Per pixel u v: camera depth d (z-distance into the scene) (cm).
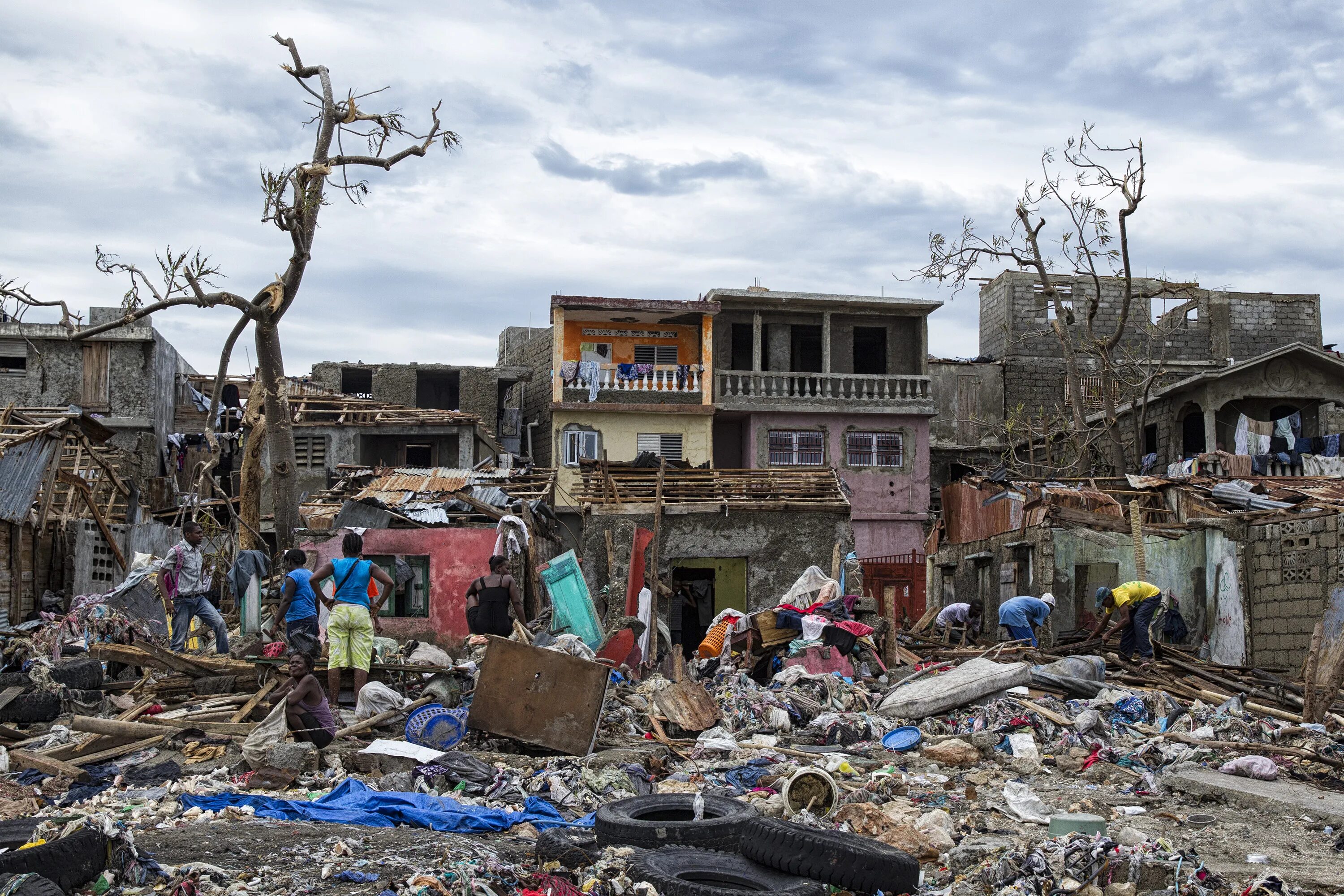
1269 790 1038
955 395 4416
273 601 2059
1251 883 725
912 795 1025
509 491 2642
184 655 1341
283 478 2423
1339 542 1922
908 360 3972
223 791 929
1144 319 4531
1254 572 2150
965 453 4334
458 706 1257
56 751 1044
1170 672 1745
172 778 984
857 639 1712
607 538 2178
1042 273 3631
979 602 2853
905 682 1573
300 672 1110
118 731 1081
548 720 1111
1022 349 4491
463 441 3600
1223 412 3444
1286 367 3356
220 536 2602
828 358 3859
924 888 732
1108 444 3847
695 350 3838
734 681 1547
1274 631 2081
